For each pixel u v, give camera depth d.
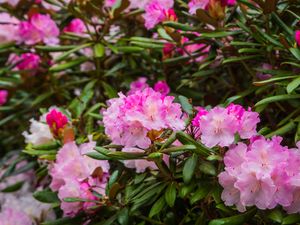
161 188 0.81
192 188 0.78
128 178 0.93
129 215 0.83
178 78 1.15
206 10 0.99
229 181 0.74
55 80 1.28
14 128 1.48
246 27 0.94
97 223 0.88
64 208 0.90
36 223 1.11
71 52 1.13
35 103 1.24
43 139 1.02
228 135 0.75
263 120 1.02
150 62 1.16
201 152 0.76
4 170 1.37
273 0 0.87
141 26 1.20
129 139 0.75
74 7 1.10
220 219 0.75
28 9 1.30
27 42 1.24
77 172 0.91
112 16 1.12
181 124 0.76
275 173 0.71
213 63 1.06
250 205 0.72
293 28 0.95
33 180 1.34
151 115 0.75
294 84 0.79
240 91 1.05
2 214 1.09
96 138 0.99
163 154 0.79
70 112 1.09
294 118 0.91
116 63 1.25
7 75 1.33
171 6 1.08
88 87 1.15
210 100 1.09
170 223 0.86
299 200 0.73
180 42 1.04
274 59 0.95
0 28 1.24
